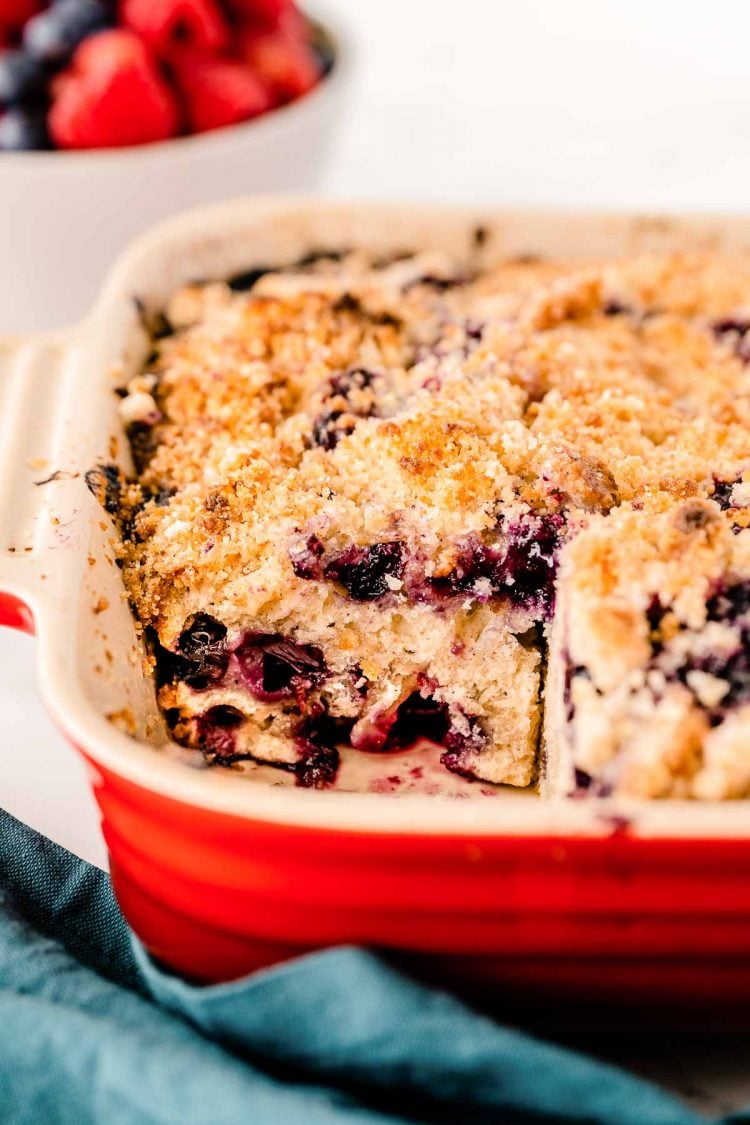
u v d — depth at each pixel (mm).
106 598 344
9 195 454
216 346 406
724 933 308
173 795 298
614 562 331
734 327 418
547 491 356
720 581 328
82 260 476
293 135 481
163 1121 296
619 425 377
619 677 320
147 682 353
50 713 311
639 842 293
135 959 339
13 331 494
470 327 408
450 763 368
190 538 361
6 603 331
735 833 293
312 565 360
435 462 363
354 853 298
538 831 292
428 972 314
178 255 425
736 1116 296
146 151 465
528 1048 292
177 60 479
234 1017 303
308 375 397
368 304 415
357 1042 298
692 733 313
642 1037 324
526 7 697
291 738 367
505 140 608
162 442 386
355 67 520
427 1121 305
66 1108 304
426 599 365
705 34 667
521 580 362
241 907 312
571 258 444
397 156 593
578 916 306
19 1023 306
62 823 356
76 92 462
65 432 366
